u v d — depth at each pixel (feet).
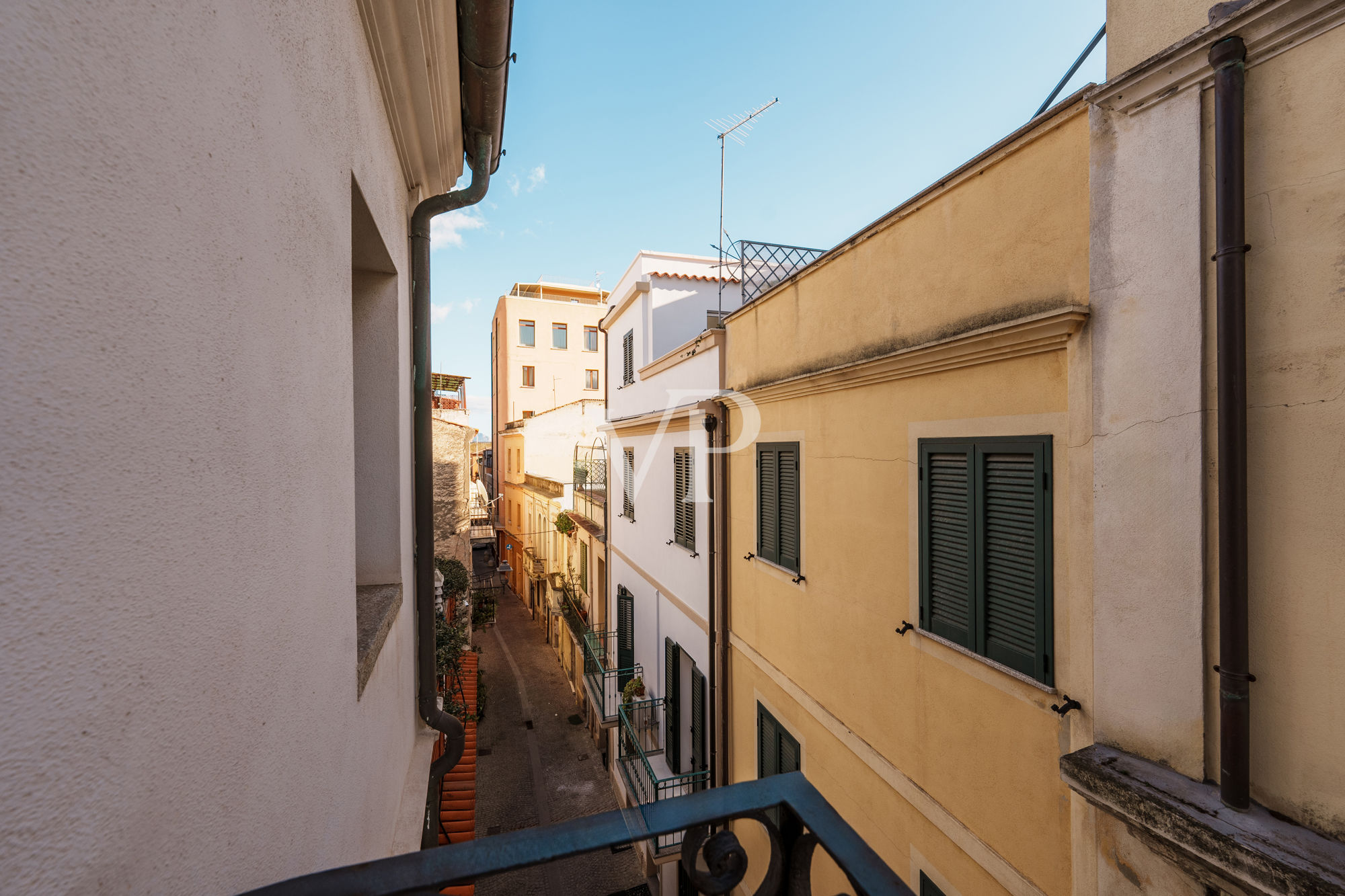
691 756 27.68
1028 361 11.13
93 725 2.09
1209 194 8.09
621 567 39.50
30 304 1.81
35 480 1.82
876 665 15.53
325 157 5.21
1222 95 7.62
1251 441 7.61
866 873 3.09
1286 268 7.23
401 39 7.80
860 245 16.08
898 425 14.76
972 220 12.32
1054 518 10.61
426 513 11.16
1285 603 7.31
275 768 3.80
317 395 4.89
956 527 12.86
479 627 64.08
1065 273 10.27
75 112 2.03
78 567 2.02
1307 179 7.02
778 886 3.59
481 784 37.42
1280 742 7.36
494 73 9.27
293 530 4.25
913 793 13.96
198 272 2.85
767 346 21.72
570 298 96.37
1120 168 9.22
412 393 11.19
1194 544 8.28
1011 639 11.57
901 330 14.47
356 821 6.07
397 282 9.91
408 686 10.25
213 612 2.98
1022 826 11.19
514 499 87.30
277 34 4.01
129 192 2.32
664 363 32.68
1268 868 6.70
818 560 18.34
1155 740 8.84
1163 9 8.64
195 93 2.83
